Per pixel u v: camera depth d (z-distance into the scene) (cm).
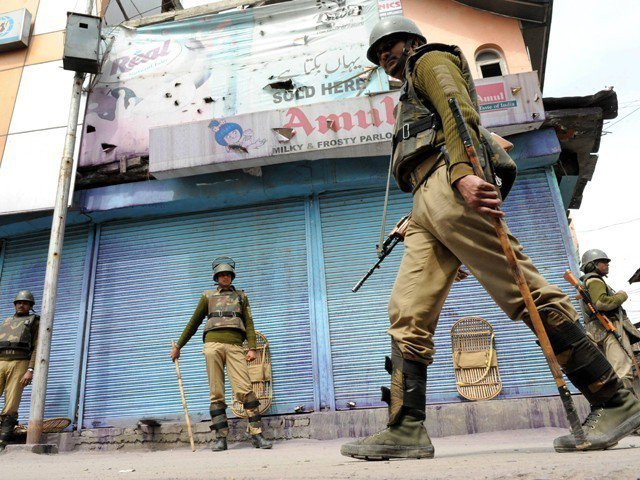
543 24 801
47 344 569
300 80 717
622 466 95
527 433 512
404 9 809
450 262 192
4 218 714
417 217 191
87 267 715
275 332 647
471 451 265
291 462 224
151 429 610
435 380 597
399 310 194
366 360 620
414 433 185
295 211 698
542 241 634
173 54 764
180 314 679
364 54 714
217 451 477
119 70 763
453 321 617
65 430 643
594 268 543
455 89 168
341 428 577
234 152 643
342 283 655
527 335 601
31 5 829
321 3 755
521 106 612
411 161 189
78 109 696
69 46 698
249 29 763
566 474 94
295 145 634
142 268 708
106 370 669
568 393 154
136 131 724
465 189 157
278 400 617
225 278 539
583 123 648
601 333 488
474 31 793
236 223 707
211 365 502
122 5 962
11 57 784
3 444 533
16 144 717
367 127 625
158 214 726
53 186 686
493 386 583
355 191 691
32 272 739
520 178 662
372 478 112
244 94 724
